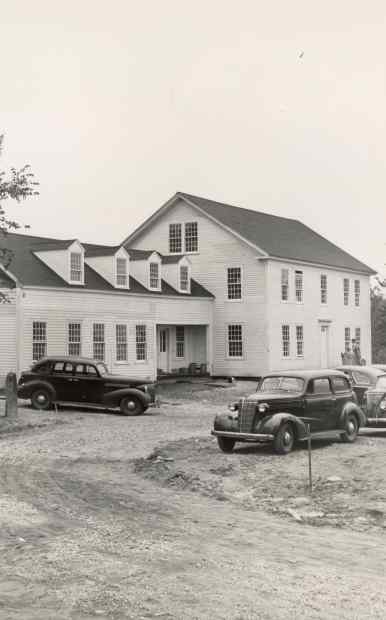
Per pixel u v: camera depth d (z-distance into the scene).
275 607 7.42
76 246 35.59
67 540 9.95
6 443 20.02
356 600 7.70
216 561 9.14
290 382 18.69
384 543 10.44
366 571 8.91
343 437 19.42
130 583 8.11
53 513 11.64
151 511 12.15
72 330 34.97
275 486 14.35
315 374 19.03
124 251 38.44
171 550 9.60
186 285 43.62
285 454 17.48
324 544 10.30
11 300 32.25
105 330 36.78
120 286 38.25
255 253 43.72
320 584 8.27
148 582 8.16
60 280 34.84
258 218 50.34
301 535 10.84
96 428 23.11
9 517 11.21
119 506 12.42
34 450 18.80
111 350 37.12
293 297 46.00
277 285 44.44
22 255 35.53
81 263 35.88
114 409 29.19
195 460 16.95
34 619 6.96
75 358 27.92
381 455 17.11
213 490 14.13
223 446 18.06
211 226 45.44
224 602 7.53
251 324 43.94
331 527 11.48
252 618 7.07
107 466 16.66
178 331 44.59
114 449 19.08
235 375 44.38
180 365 44.47
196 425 23.97
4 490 13.41
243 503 13.18
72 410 28.42
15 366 32.06
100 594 7.71
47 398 27.78
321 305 48.97
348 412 19.38
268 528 11.23
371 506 12.66
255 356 43.78
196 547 9.84
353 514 12.27
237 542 10.25
